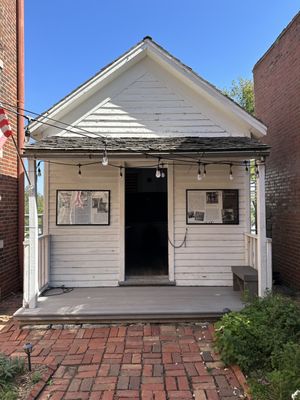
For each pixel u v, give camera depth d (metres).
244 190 6.88
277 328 3.99
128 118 6.54
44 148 5.27
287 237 7.77
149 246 8.59
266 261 5.47
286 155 7.79
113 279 6.84
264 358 3.71
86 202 6.89
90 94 6.47
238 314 4.46
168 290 6.48
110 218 6.90
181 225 6.88
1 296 6.59
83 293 6.30
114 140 5.95
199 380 3.55
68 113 6.48
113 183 6.91
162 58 6.26
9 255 7.00
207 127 6.53
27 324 5.16
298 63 7.14
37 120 6.08
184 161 6.42
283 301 4.57
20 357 4.03
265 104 9.23
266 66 9.13
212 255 6.85
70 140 5.88
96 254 6.86
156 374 3.68
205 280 6.84
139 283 6.81
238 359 3.68
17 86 7.35
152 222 8.60
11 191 7.12
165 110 6.55
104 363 3.95
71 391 3.35
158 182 8.51
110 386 3.44
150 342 4.54
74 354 4.19
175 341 4.57
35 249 5.46
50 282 6.79
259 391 3.21
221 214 6.88
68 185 6.88
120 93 6.56
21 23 7.45
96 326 5.16
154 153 5.32
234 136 6.46
